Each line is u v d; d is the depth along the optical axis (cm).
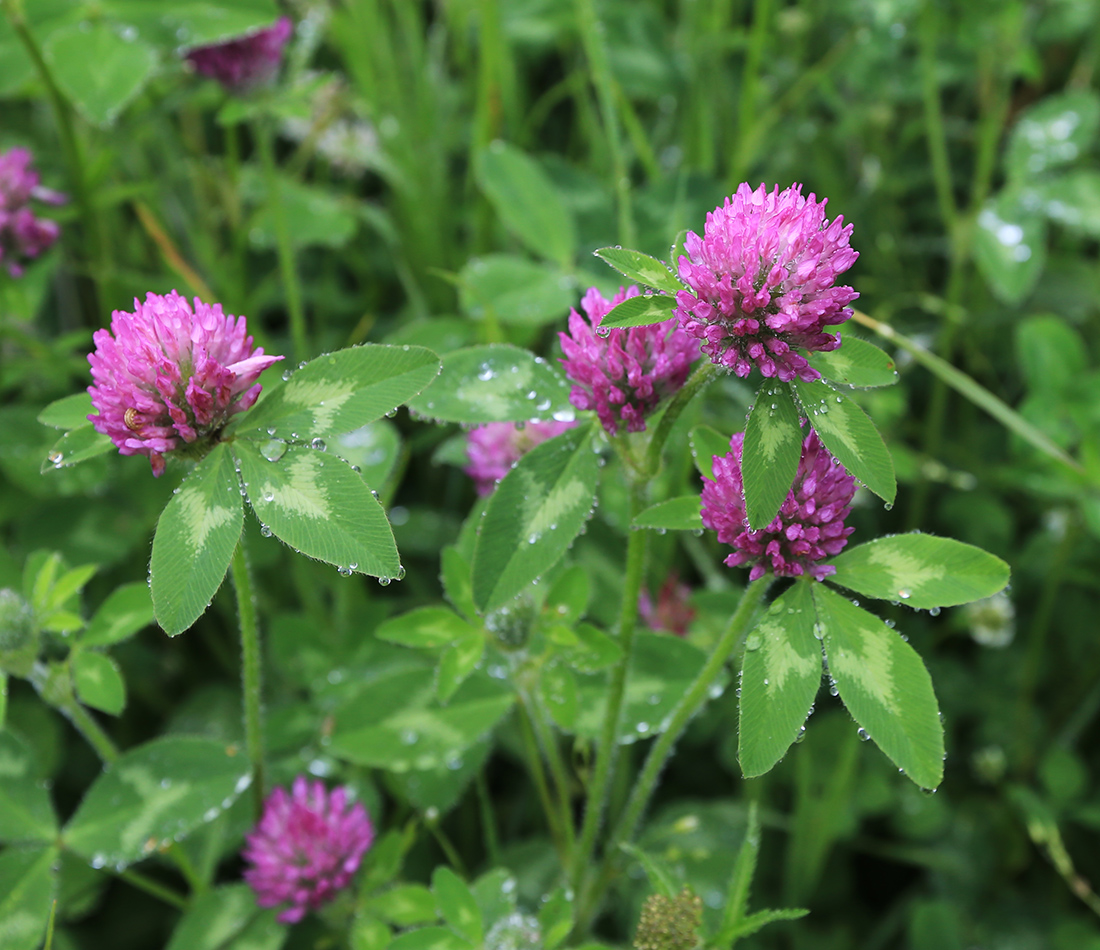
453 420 39
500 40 67
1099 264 66
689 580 56
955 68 67
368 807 47
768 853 53
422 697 45
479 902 43
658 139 69
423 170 65
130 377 37
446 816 52
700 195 58
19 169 52
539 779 45
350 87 71
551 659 42
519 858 50
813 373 36
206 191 63
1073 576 57
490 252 65
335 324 67
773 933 52
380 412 37
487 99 63
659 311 37
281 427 37
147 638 56
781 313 36
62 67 51
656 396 38
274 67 53
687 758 54
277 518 36
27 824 43
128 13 52
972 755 57
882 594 37
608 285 54
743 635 39
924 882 54
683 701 41
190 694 56
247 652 42
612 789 50
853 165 70
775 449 36
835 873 54
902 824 54
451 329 54
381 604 51
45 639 45
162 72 59
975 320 62
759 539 37
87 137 63
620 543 51
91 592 54
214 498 37
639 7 68
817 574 37
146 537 55
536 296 53
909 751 36
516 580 38
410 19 66
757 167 68
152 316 37
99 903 52
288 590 56
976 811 55
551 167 61
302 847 44
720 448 40
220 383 37
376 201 72
